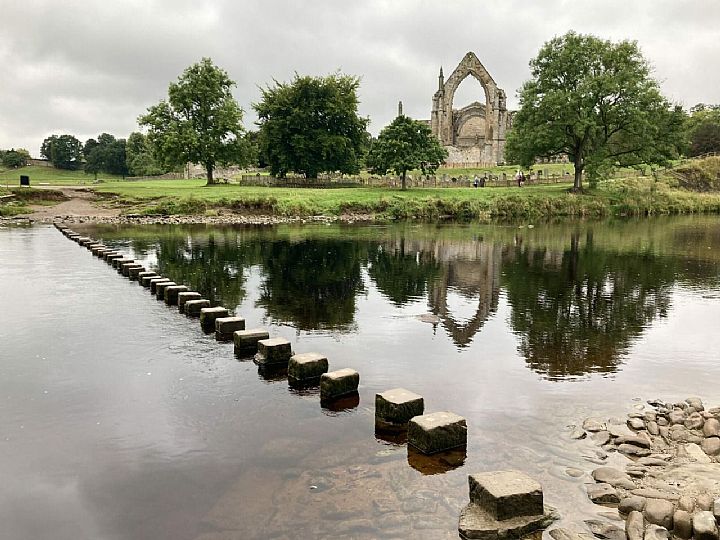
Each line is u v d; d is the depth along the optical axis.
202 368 8.94
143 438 6.44
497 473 5.08
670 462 5.82
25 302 13.77
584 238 30.20
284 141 61.75
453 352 9.78
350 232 33.56
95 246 23.33
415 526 4.70
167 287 13.74
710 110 100.19
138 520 4.87
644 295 14.93
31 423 6.85
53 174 144.62
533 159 50.97
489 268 19.88
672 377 8.47
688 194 57.09
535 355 9.59
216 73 59.50
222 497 5.20
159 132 58.84
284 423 6.86
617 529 4.64
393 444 6.27
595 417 6.95
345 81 62.09
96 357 9.45
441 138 98.69
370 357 9.49
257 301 14.20
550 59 48.66
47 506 5.11
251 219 41.72
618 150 49.84
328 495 5.20
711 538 4.40
